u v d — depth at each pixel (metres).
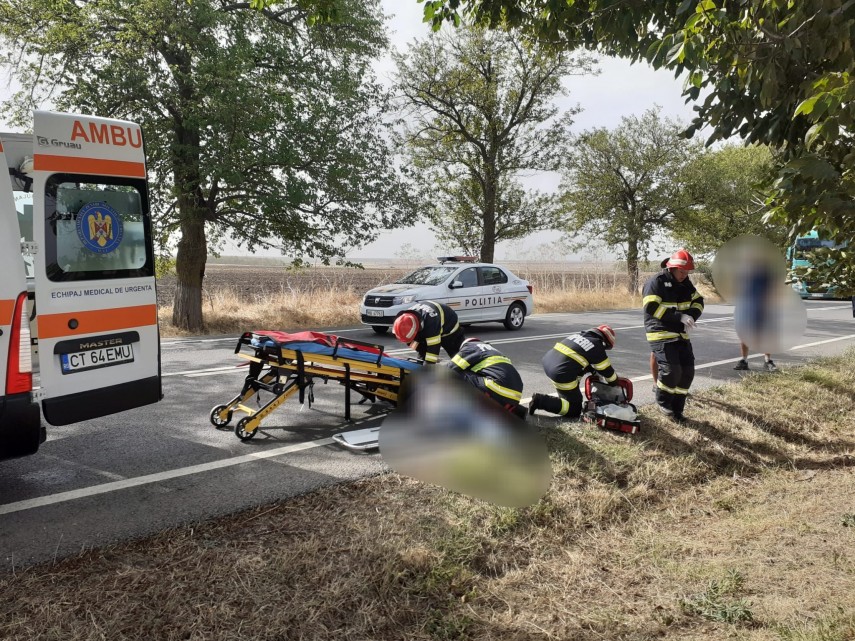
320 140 13.17
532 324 15.27
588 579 3.36
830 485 4.82
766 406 6.66
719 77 4.05
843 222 3.06
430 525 3.68
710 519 4.27
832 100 2.45
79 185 4.43
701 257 25.61
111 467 4.66
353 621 2.80
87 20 11.50
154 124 11.89
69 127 4.36
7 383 3.77
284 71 13.48
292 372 5.50
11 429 3.82
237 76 11.66
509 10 6.32
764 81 3.22
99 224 4.57
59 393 4.30
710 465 5.14
